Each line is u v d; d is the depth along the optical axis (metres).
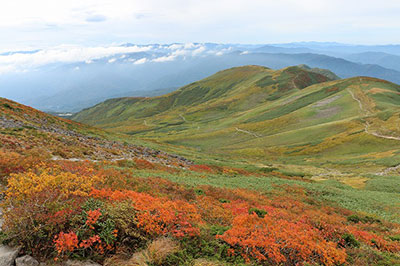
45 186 9.44
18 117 39.84
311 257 9.66
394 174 55.28
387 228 19.41
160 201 12.11
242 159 81.12
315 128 116.31
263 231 10.37
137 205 9.96
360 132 97.06
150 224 8.91
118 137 60.72
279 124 142.00
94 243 7.97
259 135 133.88
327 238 13.03
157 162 39.53
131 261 7.66
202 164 47.53
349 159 76.44
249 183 31.92
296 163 82.19
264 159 92.25
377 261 10.92
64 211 8.24
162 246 8.24
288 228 11.58
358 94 151.38
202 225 10.78
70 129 48.22
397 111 105.38
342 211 24.33
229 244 9.45
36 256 7.18
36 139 29.64
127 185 16.06
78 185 10.55
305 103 166.25
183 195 17.67
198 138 144.12
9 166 14.62
